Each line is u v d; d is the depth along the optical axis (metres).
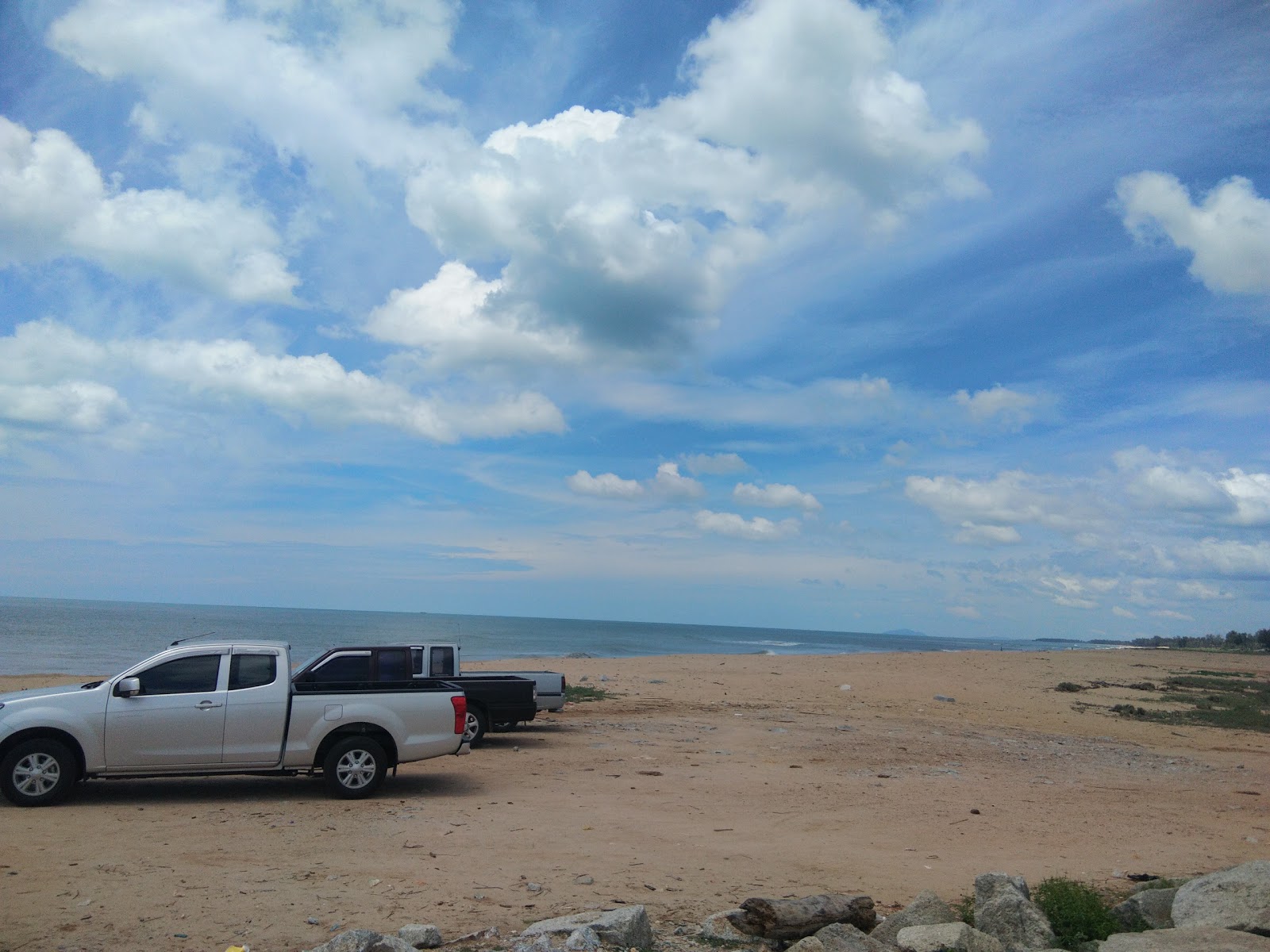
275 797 10.80
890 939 6.29
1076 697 31.36
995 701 29.08
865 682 33.41
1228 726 25.39
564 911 6.75
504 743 16.19
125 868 7.35
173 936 5.84
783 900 6.37
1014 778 14.56
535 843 8.77
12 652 43.22
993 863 8.86
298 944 5.79
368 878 7.32
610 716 21.28
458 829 9.23
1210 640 123.62
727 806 11.09
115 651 46.50
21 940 5.65
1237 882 6.48
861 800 11.90
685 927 6.53
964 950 5.82
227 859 7.77
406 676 14.70
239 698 10.51
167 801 10.31
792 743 17.61
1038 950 6.08
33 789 9.70
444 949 5.84
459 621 191.88
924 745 18.25
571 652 66.19
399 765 13.45
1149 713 27.27
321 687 11.30
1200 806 12.76
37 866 7.32
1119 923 6.82
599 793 11.62
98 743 9.98
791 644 122.94
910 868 8.54
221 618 129.88
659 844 8.96
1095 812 11.84
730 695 27.47
